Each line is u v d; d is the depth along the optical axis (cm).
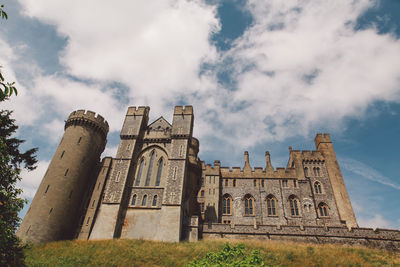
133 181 4256
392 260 2828
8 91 855
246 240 3578
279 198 4716
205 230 3847
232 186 4944
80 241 3466
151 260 2652
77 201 4366
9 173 1366
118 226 3803
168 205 3869
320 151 5431
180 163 4241
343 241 3522
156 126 4869
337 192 4797
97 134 5006
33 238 3628
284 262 2605
